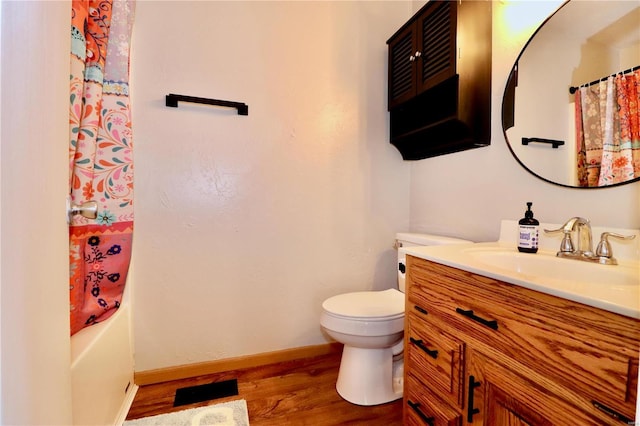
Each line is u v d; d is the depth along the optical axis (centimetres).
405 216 198
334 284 184
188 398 139
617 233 91
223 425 121
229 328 164
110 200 122
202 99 152
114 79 123
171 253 154
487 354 78
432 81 146
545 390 64
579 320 58
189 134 155
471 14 136
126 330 136
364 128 189
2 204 43
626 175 92
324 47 179
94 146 112
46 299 55
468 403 83
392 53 183
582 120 103
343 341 137
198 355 159
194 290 158
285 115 171
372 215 191
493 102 138
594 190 100
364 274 191
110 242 122
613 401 52
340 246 185
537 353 65
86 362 95
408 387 113
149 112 148
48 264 55
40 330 52
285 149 172
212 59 157
